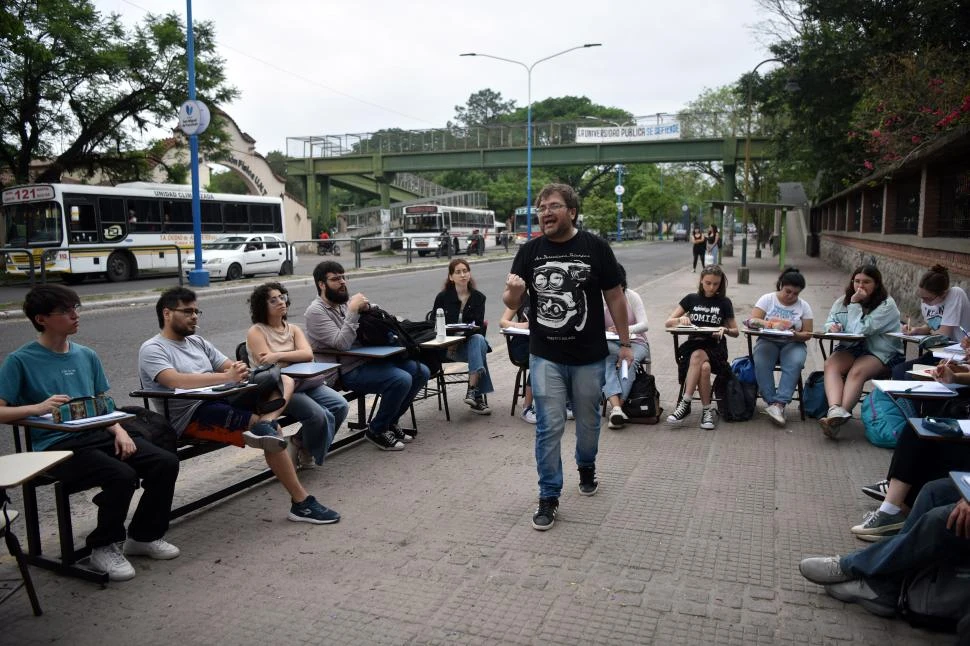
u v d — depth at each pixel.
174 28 25.86
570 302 4.11
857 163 23.62
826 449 5.42
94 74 24.94
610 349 6.11
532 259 4.24
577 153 44.50
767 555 3.70
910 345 9.59
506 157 45.97
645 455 5.33
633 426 6.11
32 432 3.59
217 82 27.77
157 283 21.41
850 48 21.92
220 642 2.99
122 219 22.70
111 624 3.14
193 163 19.28
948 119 12.05
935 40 19.44
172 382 4.27
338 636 3.02
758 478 4.81
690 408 6.49
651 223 97.19
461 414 6.65
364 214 55.72
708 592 3.34
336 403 5.07
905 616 3.03
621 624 3.08
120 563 3.57
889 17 21.67
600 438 5.78
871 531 3.80
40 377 3.71
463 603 3.27
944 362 3.96
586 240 4.17
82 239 21.47
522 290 4.14
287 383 4.63
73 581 3.52
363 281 22.23
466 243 44.41
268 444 3.99
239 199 27.34
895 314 5.69
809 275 23.66
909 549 2.97
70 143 26.75
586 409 4.30
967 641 2.61
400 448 5.56
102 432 3.63
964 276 10.48
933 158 11.58
